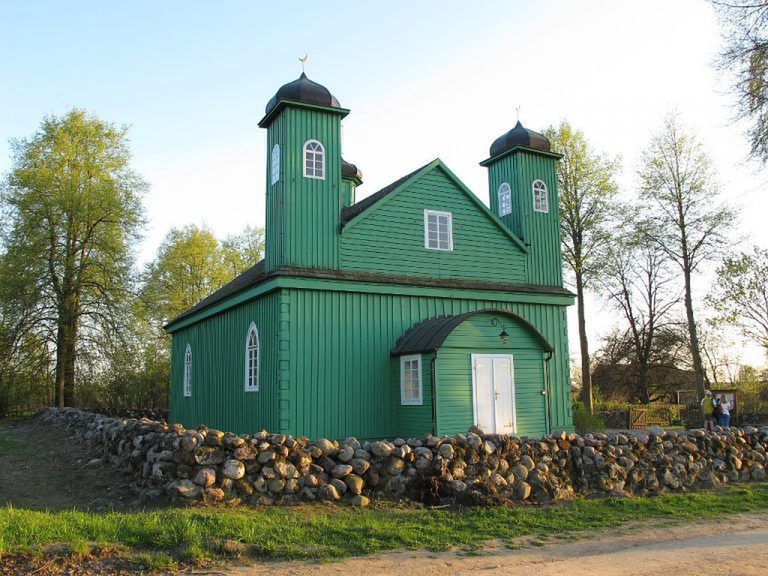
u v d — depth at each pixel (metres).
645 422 34.91
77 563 7.59
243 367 20.52
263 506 10.73
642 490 13.96
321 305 18.28
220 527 8.98
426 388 18.08
